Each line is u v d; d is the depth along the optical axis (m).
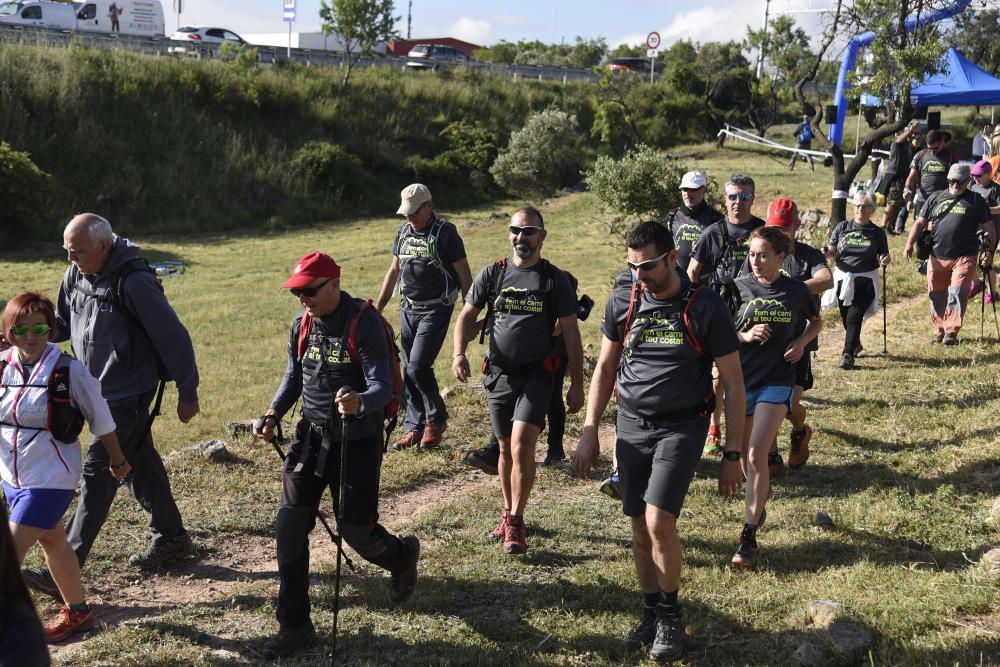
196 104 33.00
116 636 4.46
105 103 30.77
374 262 21.53
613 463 7.27
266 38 50.53
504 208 33.28
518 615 4.68
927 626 4.28
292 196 31.23
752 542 5.18
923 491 6.18
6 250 24.09
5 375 4.28
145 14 43.75
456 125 37.81
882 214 19.81
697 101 42.81
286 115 35.06
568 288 5.43
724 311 4.16
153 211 28.55
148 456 5.14
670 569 4.16
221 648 4.39
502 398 5.51
